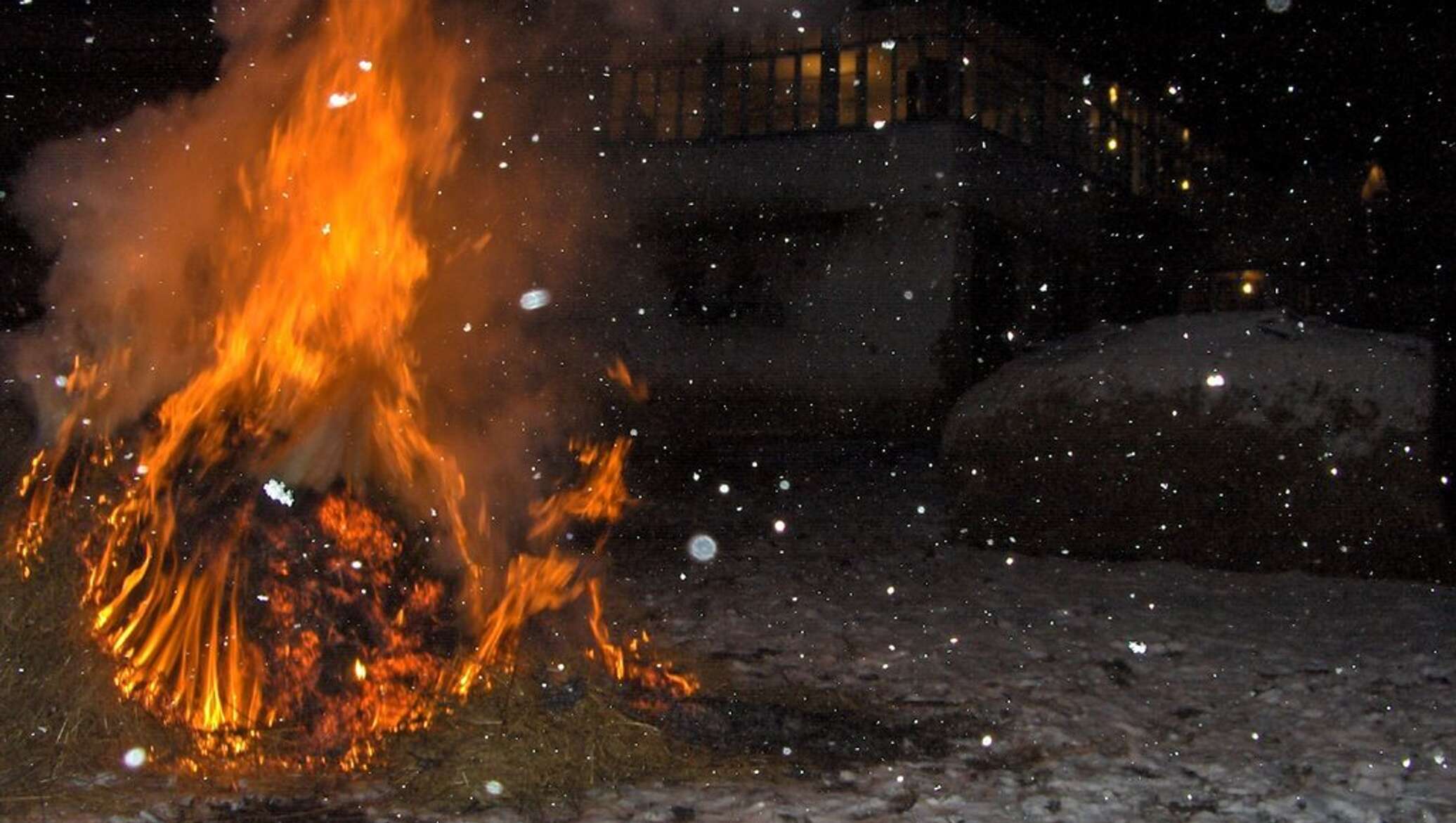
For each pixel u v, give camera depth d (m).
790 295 17.08
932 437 16.42
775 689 7.39
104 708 5.66
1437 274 17.59
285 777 5.59
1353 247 21.31
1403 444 10.11
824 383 16.94
